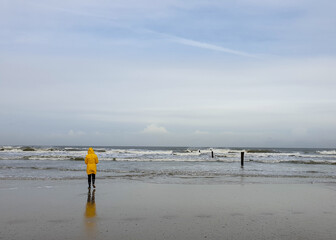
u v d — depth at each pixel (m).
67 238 5.70
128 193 10.91
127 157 40.09
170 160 32.88
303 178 16.42
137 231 6.18
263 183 14.00
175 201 9.44
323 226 6.66
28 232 6.09
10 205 8.77
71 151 53.59
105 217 7.38
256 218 7.36
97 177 15.93
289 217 7.48
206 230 6.29
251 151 64.31
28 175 16.73
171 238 5.73
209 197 10.17
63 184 13.17
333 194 11.08
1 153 46.50
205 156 45.03
